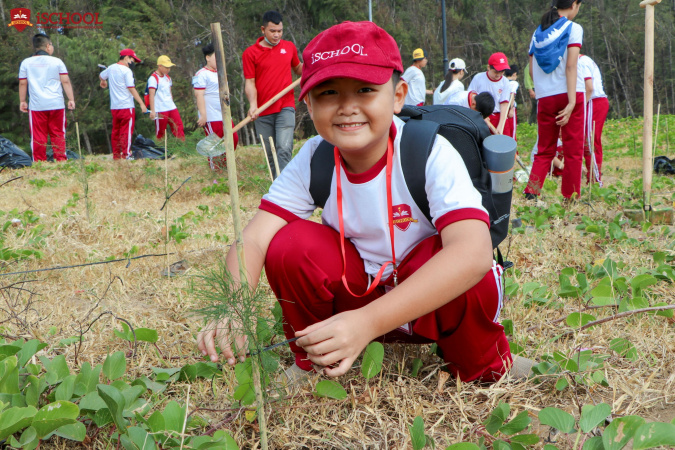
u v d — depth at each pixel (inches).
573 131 191.2
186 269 131.3
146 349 89.7
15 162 358.0
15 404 65.6
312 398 69.6
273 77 235.1
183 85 1238.3
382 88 60.4
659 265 115.7
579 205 189.0
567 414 57.0
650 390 69.7
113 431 65.4
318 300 69.7
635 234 153.2
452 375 75.4
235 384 75.5
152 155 441.4
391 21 1523.1
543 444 60.9
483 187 69.2
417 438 56.2
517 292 104.1
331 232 71.1
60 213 195.6
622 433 54.1
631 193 218.5
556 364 72.8
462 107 73.0
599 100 231.9
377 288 71.3
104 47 1282.0
